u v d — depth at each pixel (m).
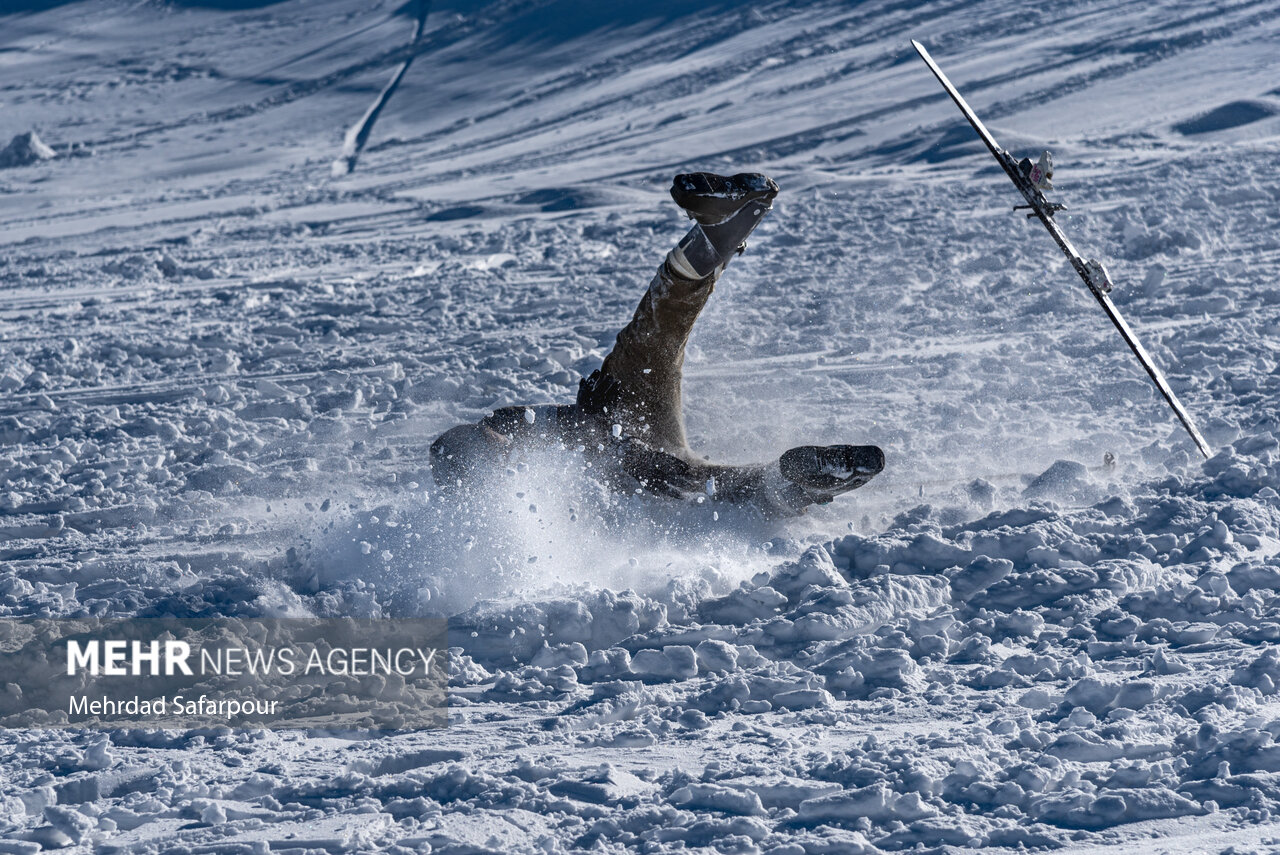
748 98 179.25
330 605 21.67
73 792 15.59
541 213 114.56
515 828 13.52
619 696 17.30
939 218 78.25
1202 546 21.19
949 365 40.59
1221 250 59.44
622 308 59.12
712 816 13.44
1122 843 12.32
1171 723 14.80
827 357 44.19
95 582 25.02
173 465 35.56
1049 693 16.20
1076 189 86.44
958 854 12.34
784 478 23.08
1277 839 12.07
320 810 14.32
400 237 105.81
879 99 160.62
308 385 46.94
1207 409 32.28
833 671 17.62
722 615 20.61
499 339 52.53
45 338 66.12
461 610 22.09
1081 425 31.92
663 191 121.94
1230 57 153.88
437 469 24.94
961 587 20.70
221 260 99.06
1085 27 179.88
